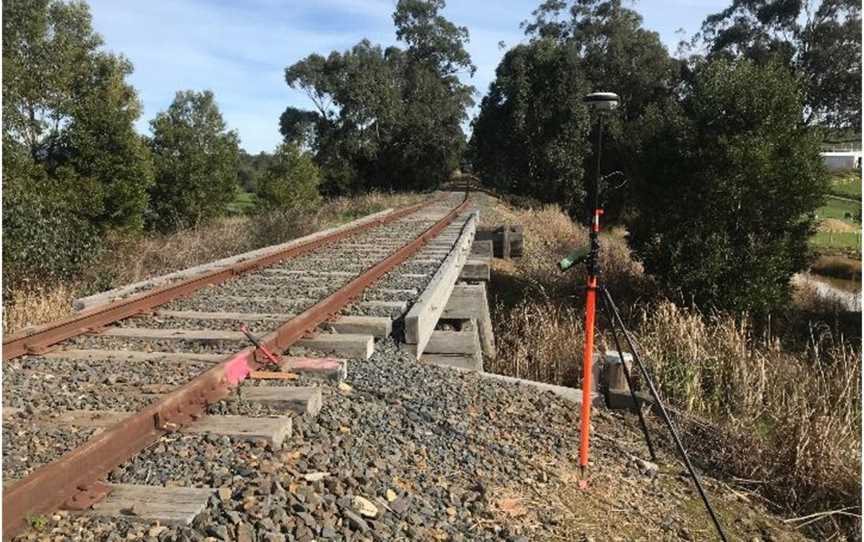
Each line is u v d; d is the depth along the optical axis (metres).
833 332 14.07
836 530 5.19
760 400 7.57
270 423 4.10
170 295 7.92
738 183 13.52
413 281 8.98
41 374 5.06
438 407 5.31
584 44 51.38
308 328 6.42
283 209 26.48
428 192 55.53
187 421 4.10
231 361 4.95
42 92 19.38
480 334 9.78
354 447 4.17
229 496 3.28
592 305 4.69
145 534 2.95
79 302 7.78
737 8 47.12
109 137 20.50
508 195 43.91
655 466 5.31
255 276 9.66
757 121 13.72
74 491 3.21
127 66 22.75
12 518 2.87
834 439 6.12
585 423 4.67
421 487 3.91
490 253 15.16
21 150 18.30
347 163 62.03
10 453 3.62
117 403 4.48
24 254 11.55
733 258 13.43
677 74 47.03
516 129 42.41
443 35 70.31
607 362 6.96
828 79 42.72
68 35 21.91
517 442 5.05
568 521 4.00
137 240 20.53
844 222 36.88
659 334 10.13
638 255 15.26
